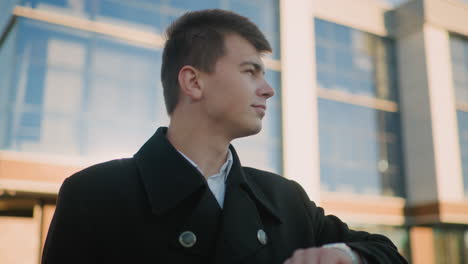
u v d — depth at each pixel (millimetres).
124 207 984
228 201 1027
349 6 14641
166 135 1176
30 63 8703
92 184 1003
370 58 14977
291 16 12430
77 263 948
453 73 15469
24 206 9281
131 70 9789
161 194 982
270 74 11945
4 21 9219
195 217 980
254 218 1037
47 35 9016
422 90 14703
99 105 9211
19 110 8398
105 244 960
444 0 15422
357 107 14195
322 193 12578
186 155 1094
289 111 11734
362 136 14023
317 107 13312
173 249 958
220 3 11469
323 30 14141
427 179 14141
